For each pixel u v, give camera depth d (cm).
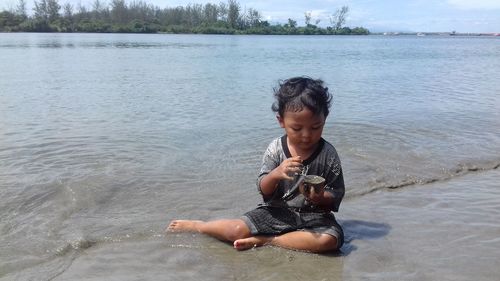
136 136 249
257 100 378
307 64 792
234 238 130
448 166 202
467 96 418
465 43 2717
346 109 340
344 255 124
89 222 142
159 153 217
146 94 406
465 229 139
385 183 181
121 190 169
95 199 160
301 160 129
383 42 2583
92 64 727
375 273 113
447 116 314
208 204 159
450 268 115
